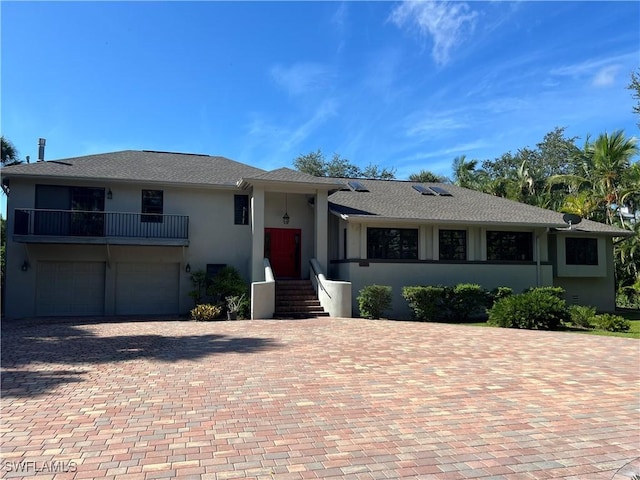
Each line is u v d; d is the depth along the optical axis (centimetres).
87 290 1784
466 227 1900
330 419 514
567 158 4059
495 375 735
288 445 435
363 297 1581
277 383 674
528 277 1942
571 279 2120
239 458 403
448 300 1639
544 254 1994
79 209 1755
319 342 1038
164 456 405
